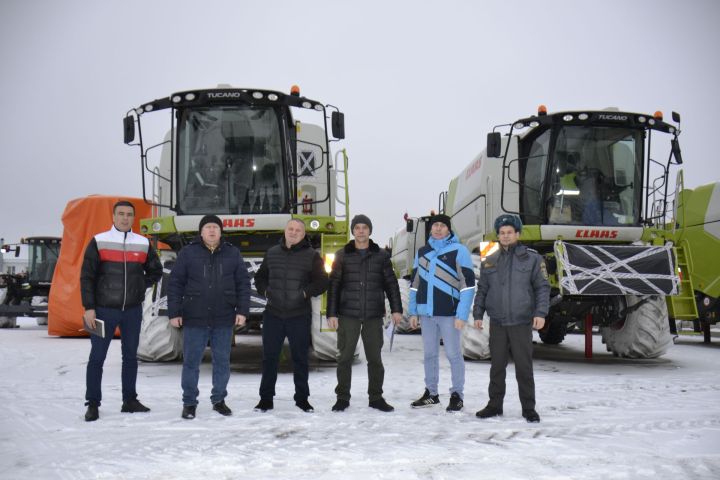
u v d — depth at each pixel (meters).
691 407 5.11
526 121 8.36
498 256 4.76
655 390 6.02
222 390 4.84
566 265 7.73
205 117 7.87
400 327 14.33
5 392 5.82
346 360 5.04
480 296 4.85
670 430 4.23
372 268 5.10
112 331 4.73
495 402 4.71
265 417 4.66
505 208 9.20
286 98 7.73
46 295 18.84
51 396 5.60
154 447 3.75
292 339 5.00
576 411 4.93
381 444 3.82
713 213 12.01
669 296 8.48
